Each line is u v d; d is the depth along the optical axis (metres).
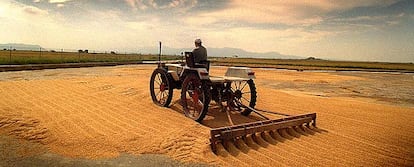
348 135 5.59
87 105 6.75
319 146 4.85
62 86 9.34
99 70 20.52
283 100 9.02
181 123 5.62
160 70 6.95
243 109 6.99
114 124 5.40
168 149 4.34
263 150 4.50
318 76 24.19
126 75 15.98
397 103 10.37
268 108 7.76
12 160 3.78
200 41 6.50
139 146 4.41
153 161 3.92
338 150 4.70
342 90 14.07
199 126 5.48
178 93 8.41
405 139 5.47
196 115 6.25
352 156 4.45
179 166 3.79
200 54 6.42
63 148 4.26
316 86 15.50
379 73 35.44
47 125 5.14
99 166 3.71
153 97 7.31
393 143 5.20
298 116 5.76
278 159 4.16
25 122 5.20
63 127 5.09
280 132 5.42
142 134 4.90
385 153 4.66
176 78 6.78
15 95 7.59
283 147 4.70
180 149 4.36
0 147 4.20
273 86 14.52
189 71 6.18
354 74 30.59
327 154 4.48
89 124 5.33
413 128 6.31
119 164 3.79
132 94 8.22
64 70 19.53
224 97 6.46
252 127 4.82
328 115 7.25
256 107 7.77
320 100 9.53
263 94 9.83
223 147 4.46
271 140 5.00
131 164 3.80
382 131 5.97
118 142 4.52
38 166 3.63
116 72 18.58
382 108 8.56
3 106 6.24
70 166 3.68
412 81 23.09
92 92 8.37
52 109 6.22
